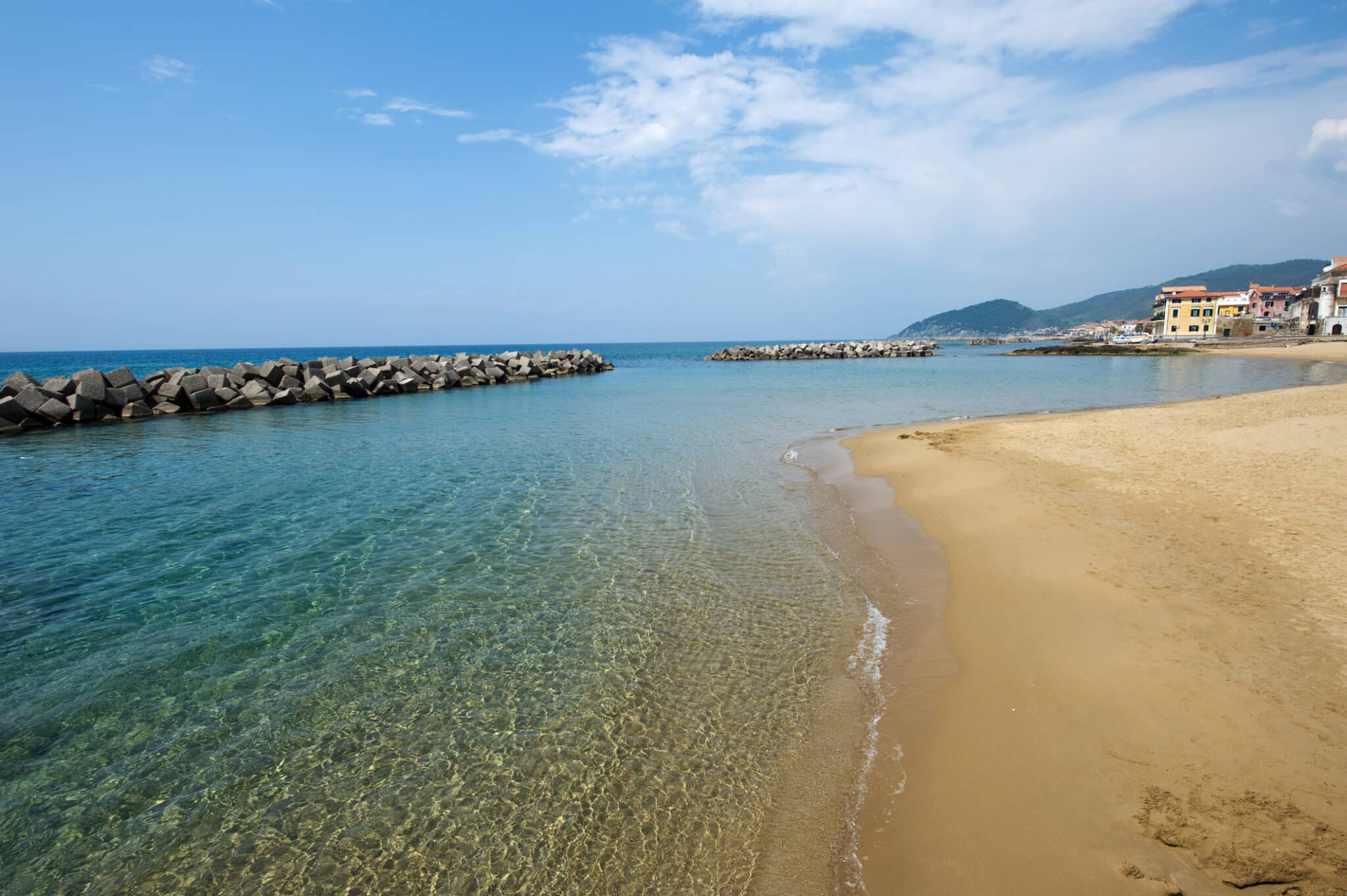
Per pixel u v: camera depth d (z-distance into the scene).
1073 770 4.54
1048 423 19.91
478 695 6.10
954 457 15.02
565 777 4.99
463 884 4.08
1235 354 67.00
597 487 13.89
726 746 5.30
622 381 53.53
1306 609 6.30
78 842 4.46
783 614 7.67
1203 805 4.07
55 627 7.50
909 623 7.29
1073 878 3.71
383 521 11.48
